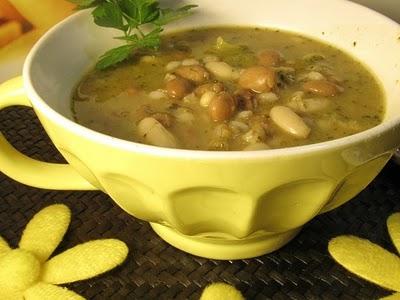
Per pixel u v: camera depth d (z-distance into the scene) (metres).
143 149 0.14
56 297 0.18
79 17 0.22
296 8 0.25
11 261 0.19
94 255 0.20
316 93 0.21
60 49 0.21
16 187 0.23
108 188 0.17
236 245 0.19
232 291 0.18
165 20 0.24
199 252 0.20
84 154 0.16
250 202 0.15
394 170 0.23
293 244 0.20
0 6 0.28
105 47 0.24
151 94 0.21
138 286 0.19
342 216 0.21
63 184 0.21
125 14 0.23
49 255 0.20
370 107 0.21
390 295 0.18
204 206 0.16
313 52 0.24
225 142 0.18
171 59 0.24
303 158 0.14
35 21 0.30
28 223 0.21
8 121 0.27
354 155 0.15
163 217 0.17
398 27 0.22
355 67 0.23
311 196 0.16
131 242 0.20
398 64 0.21
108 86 0.22
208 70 0.22
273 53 0.23
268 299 0.18
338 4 0.24
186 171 0.14
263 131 0.18
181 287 0.19
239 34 0.26
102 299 0.18
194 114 0.20
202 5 0.26
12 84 0.18
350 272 0.19
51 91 0.19
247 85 0.21
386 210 0.21
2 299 0.18
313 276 0.19
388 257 0.19
